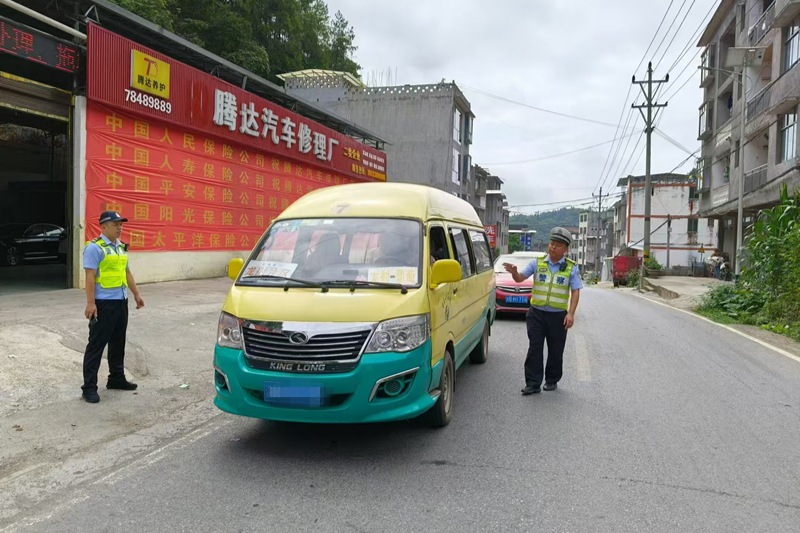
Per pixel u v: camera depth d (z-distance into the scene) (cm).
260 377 380
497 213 5419
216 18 2327
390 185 540
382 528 302
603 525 307
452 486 355
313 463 391
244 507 326
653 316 1247
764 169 2125
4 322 687
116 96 1084
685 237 4775
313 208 508
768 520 315
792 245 1068
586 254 8294
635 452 417
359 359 376
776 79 1956
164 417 493
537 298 577
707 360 749
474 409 521
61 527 303
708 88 3234
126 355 629
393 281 425
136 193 1167
